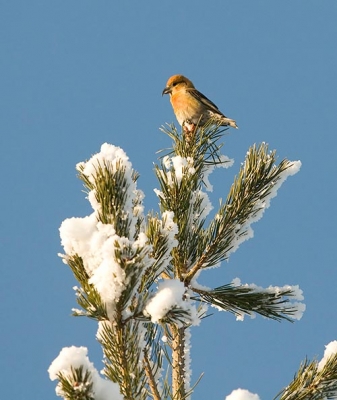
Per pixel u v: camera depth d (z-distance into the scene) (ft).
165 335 23.82
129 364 19.34
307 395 20.44
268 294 25.17
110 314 18.40
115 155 20.49
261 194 25.50
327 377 20.48
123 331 18.79
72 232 18.42
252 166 25.48
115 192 19.83
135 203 24.70
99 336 19.29
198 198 26.66
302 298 25.32
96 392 16.05
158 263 20.39
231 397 16.84
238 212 25.39
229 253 25.73
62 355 16.14
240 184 25.44
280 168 25.50
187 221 25.62
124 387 19.16
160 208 25.67
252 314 25.30
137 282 18.11
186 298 25.02
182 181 25.32
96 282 17.80
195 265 25.50
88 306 18.30
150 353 22.76
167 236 20.49
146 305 18.21
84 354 16.28
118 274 17.58
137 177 21.94
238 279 25.63
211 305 25.49
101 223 18.81
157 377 22.62
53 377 16.02
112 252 17.57
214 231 25.58
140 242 17.70
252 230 25.89
